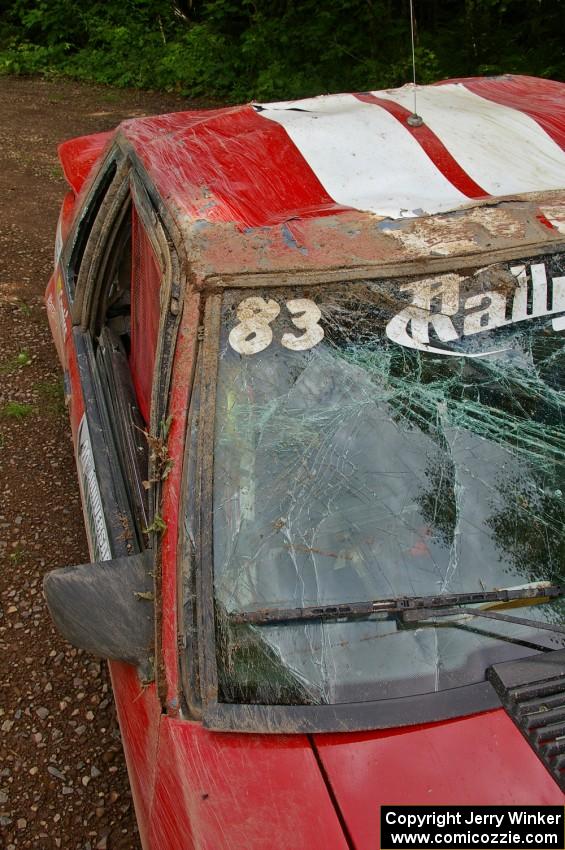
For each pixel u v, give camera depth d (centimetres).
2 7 1357
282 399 194
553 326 204
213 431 189
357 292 199
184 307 200
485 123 256
